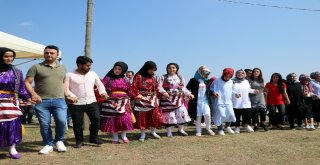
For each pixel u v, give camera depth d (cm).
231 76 927
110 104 749
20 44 1009
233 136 888
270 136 890
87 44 1048
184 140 816
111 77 761
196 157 615
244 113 979
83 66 679
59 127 641
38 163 557
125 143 765
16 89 594
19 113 599
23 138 852
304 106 1059
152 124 806
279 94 1055
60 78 637
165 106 853
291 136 891
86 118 1025
